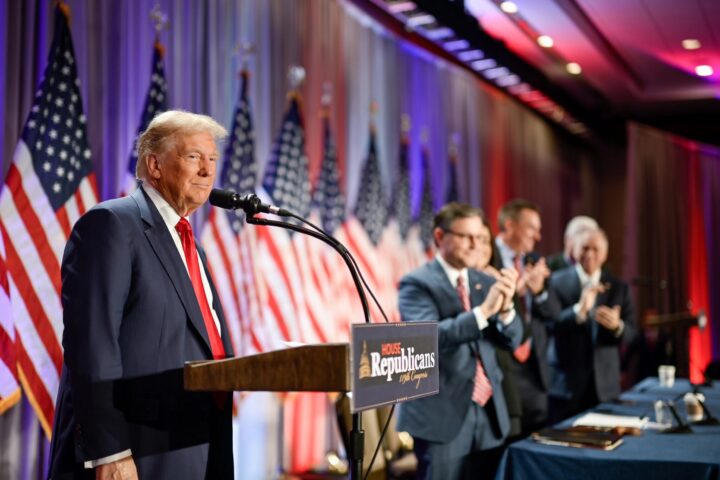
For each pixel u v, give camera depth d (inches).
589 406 178.7
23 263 130.0
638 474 95.5
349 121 235.6
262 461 191.6
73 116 141.1
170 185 80.8
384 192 244.4
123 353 73.7
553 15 247.6
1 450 130.6
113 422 69.9
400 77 263.6
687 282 403.5
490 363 125.9
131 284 75.4
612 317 168.2
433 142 280.2
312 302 198.2
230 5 193.0
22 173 132.3
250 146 187.6
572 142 398.0
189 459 75.0
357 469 70.7
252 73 197.5
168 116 82.2
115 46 158.4
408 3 213.8
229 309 170.9
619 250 394.9
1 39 132.4
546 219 365.7
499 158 324.8
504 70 277.4
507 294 116.4
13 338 126.6
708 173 415.2
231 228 175.2
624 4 245.9
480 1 239.1
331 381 60.1
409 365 71.0
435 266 130.6
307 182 204.2
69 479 73.3
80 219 76.0
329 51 227.3
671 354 269.4
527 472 102.4
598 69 307.0
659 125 399.2
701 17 255.8
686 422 129.3
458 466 120.0
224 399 80.7
